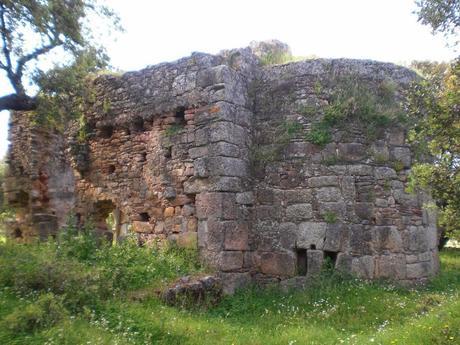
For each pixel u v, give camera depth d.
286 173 8.94
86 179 10.95
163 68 9.66
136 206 9.84
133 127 10.11
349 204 8.53
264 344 5.97
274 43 10.77
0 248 8.00
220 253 8.31
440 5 6.28
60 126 10.91
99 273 7.06
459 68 6.28
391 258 8.47
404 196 8.80
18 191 12.08
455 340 5.40
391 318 7.02
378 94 9.15
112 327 5.71
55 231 11.35
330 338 6.17
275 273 8.71
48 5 9.34
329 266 8.44
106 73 10.77
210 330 6.23
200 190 8.72
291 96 9.24
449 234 6.43
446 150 6.18
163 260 8.37
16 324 5.19
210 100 8.82
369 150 8.76
